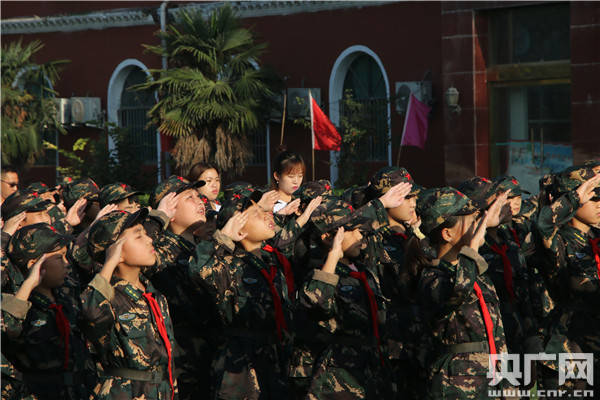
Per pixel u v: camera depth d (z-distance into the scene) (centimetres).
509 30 2419
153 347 676
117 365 671
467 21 2434
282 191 1156
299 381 787
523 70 2392
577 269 833
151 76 2714
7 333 705
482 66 2455
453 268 709
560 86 2356
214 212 982
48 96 3438
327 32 2858
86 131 3409
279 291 811
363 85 2833
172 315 873
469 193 855
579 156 2236
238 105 2617
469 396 688
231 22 2680
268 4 2948
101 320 652
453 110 2481
